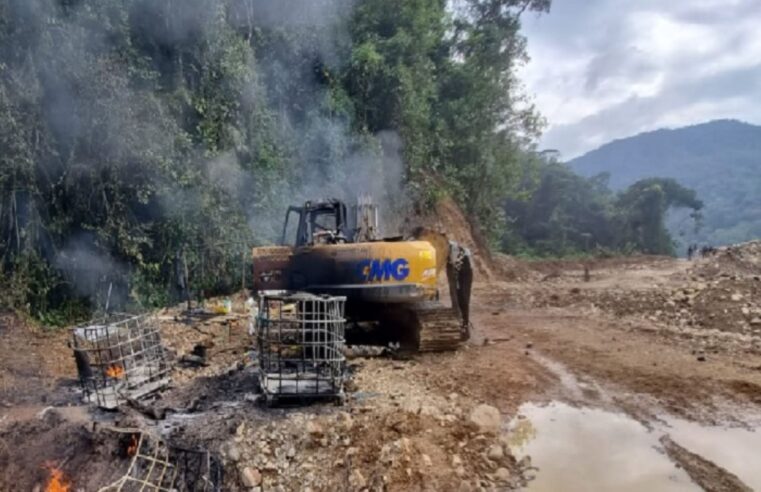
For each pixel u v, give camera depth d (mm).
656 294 14414
